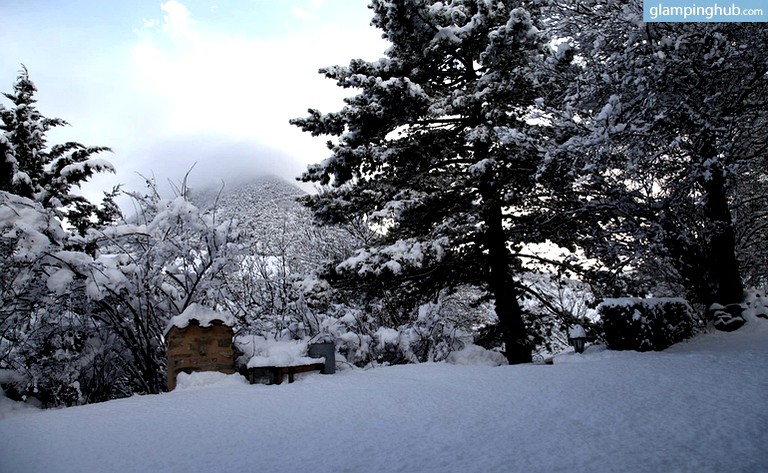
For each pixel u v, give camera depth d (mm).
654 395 5344
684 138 9742
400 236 13945
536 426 4422
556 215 12133
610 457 3439
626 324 9586
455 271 13398
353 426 4887
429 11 13070
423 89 13141
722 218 11062
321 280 12414
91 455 4410
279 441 4488
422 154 13094
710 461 3232
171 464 4000
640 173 10273
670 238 11117
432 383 7211
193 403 6617
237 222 10477
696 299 12141
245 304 11781
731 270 11195
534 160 11797
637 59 9234
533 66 11938
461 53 13797
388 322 16078
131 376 11141
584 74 10445
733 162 9586
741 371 6242
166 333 8883
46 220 9125
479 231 13102
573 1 10977
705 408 4625
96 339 9992
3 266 8352
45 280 8898
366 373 8711
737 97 10203
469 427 4543
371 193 13555
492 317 20078
